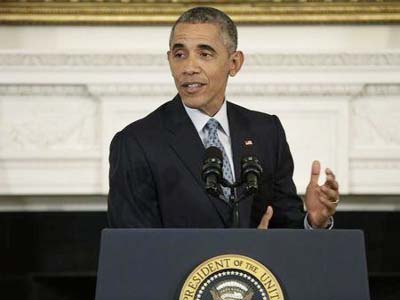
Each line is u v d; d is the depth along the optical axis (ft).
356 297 21.29
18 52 48.06
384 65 48.29
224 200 26.25
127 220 28.37
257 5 50.47
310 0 50.55
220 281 21.20
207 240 21.52
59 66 48.01
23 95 48.62
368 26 51.26
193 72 28.14
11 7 50.29
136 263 21.34
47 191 48.73
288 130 48.42
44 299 52.19
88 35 51.06
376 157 48.85
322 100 48.49
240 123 30.25
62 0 50.39
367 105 48.96
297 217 30.50
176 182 28.58
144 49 48.01
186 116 29.48
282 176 30.83
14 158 48.47
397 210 51.80
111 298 21.11
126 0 50.39
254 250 21.48
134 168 28.84
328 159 48.49
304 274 21.38
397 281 52.34
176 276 21.24
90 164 48.75
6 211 51.39
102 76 48.01
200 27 28.30
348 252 21.57
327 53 48.08
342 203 51.67
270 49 47.96
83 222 51.75
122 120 48.21
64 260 51.88
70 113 48.75
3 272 51.67
